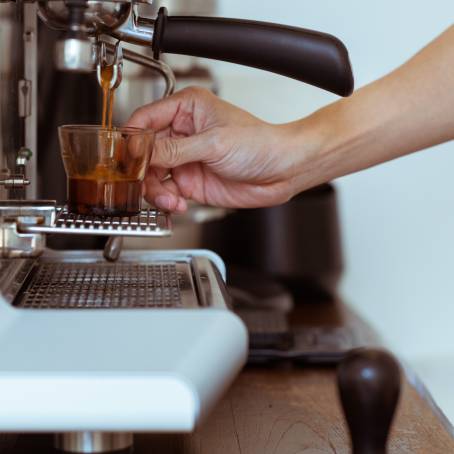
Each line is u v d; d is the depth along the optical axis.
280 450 1.03
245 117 1.31
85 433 0.81
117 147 0.99
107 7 0.88
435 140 1.32
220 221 2.13
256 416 1.17
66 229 0.89
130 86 1.99
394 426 1.16
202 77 2.29
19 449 0.92
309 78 1.09
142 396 0.67
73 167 1.00
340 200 2.57
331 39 1.09
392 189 2.56
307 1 2.40
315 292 2.22
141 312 0.75
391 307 2.62
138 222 0.96
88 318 0.74
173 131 1.34
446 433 1.14
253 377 1.39
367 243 2.59
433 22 2.46
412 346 2.66
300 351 1.48
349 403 0.70
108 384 0.67
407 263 2.60
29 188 1.24
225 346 0.74
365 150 1.31
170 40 1.05
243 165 1.26
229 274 2.05
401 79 1.32
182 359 0.69
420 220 2.58
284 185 1.34
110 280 0.96
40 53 1.63
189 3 2.21
